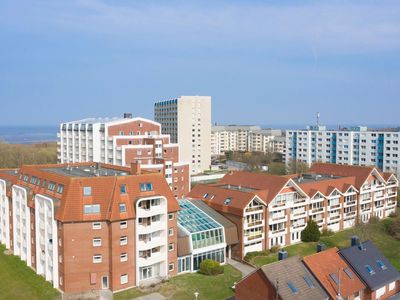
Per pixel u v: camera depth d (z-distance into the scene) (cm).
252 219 7462
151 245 6212
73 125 15050
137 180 6288
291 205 8081
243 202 7381
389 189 10550
